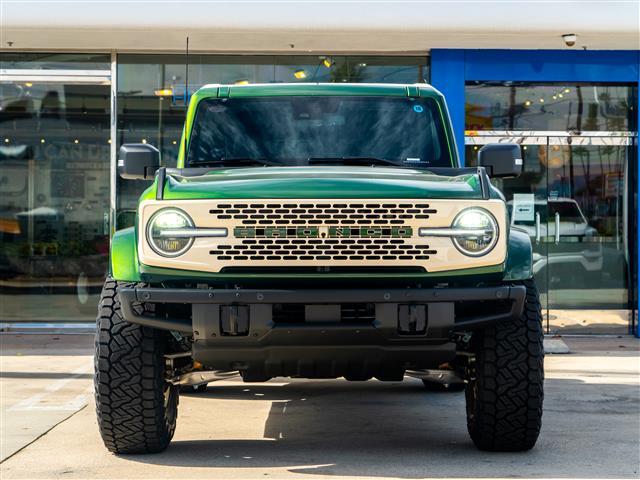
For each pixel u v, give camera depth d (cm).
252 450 645
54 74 1417
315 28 1273
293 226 554
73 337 1372
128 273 579
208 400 873
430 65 1414
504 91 1414
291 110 720
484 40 1340
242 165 696
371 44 1365
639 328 1399
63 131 1421
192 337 596
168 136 1412
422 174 621
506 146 671
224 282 563
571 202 1414
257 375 596
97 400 598
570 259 1413
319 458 617
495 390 595
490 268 561
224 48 1388
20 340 1336
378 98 725
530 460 607
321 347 559
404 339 558
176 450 646
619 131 1420
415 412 803
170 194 567
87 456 626
